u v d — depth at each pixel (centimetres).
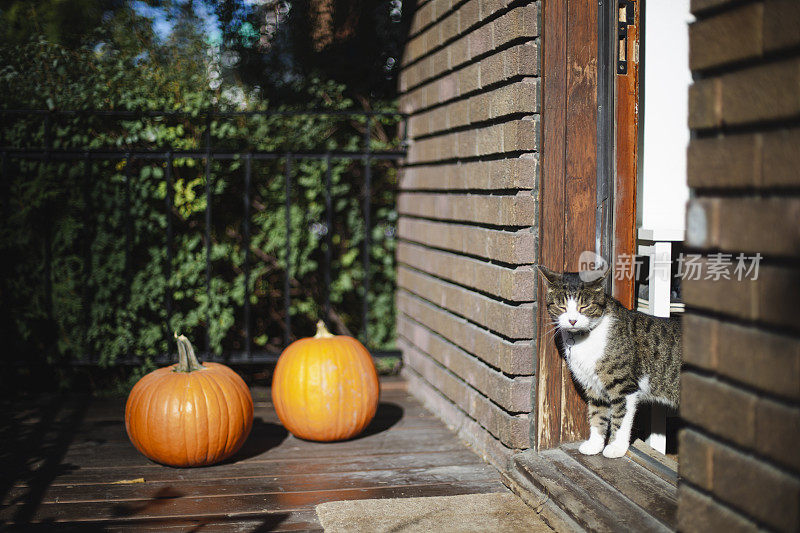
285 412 349
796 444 155
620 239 306
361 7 508
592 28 294
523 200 295
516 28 290
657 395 291
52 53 439
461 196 364
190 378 317
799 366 155
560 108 293
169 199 435
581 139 296
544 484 271
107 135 447
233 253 481
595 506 248
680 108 370
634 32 298
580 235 301
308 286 512
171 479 305
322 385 341
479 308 337
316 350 350
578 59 293
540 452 303
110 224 445
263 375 517
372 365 360
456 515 264
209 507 274
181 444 305
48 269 433
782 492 158
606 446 296
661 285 316
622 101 300
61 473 310
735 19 172
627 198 305
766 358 164
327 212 460
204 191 466
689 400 190
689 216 190
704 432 185
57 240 436
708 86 182
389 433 371
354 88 511
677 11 363
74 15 473
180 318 462
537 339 301
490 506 273
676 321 296
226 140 472
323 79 507
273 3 505
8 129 442
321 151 480
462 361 363
